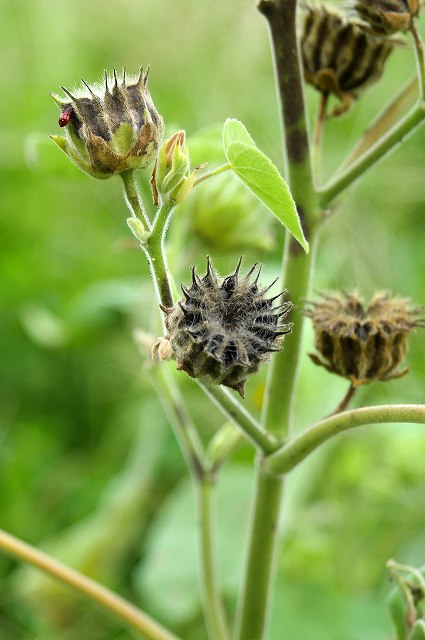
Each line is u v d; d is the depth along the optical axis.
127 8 0.90
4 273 0.79
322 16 0.46
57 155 0.51
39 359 0.74
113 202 0.83
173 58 0.87
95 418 0.72
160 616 0.60
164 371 0.48
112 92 0.41
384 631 0.55
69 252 0.82
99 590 0.46
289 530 0.59
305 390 0.55
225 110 0.84
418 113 0.43
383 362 0.43
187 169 0.40
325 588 0.56
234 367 0.39
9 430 0.70
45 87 0.90
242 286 0.40
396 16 0.44
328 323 0.44
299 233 0.40
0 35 0.91
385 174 0.76
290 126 0.43
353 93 0.46
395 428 0.60
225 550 0.58
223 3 0.87
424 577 0.44
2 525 0.64
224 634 0.48
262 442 0.43
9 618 0.61
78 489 0.67
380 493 0.59
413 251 0.75
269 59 0.86
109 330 0.67
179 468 0.65
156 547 0.58
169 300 0.40
